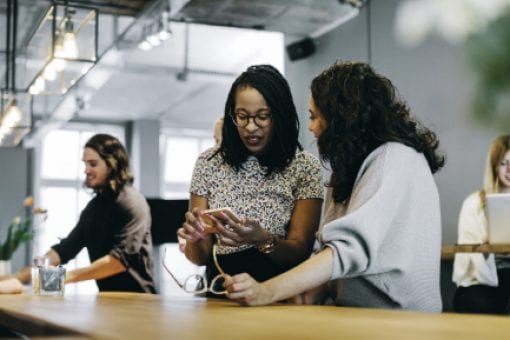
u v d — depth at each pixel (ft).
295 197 6.64
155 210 14.71
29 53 15.25
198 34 29.91
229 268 6.45
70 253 9.77
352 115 4.88
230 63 34.09
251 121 6.40
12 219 40.86
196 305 5.00
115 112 42.93
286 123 6.51
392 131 4.84
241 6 18.92
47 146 43.52
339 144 4.92
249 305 4.55
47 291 7.61
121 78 35.37
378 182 4.61
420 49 19.67
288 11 19.47
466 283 14.97
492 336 2.27
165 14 18.78
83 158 9.59
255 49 32.14
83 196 44.21
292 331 2.54
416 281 4.63
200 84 36.73
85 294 7.86
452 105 18.49
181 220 14.71
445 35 18.65
